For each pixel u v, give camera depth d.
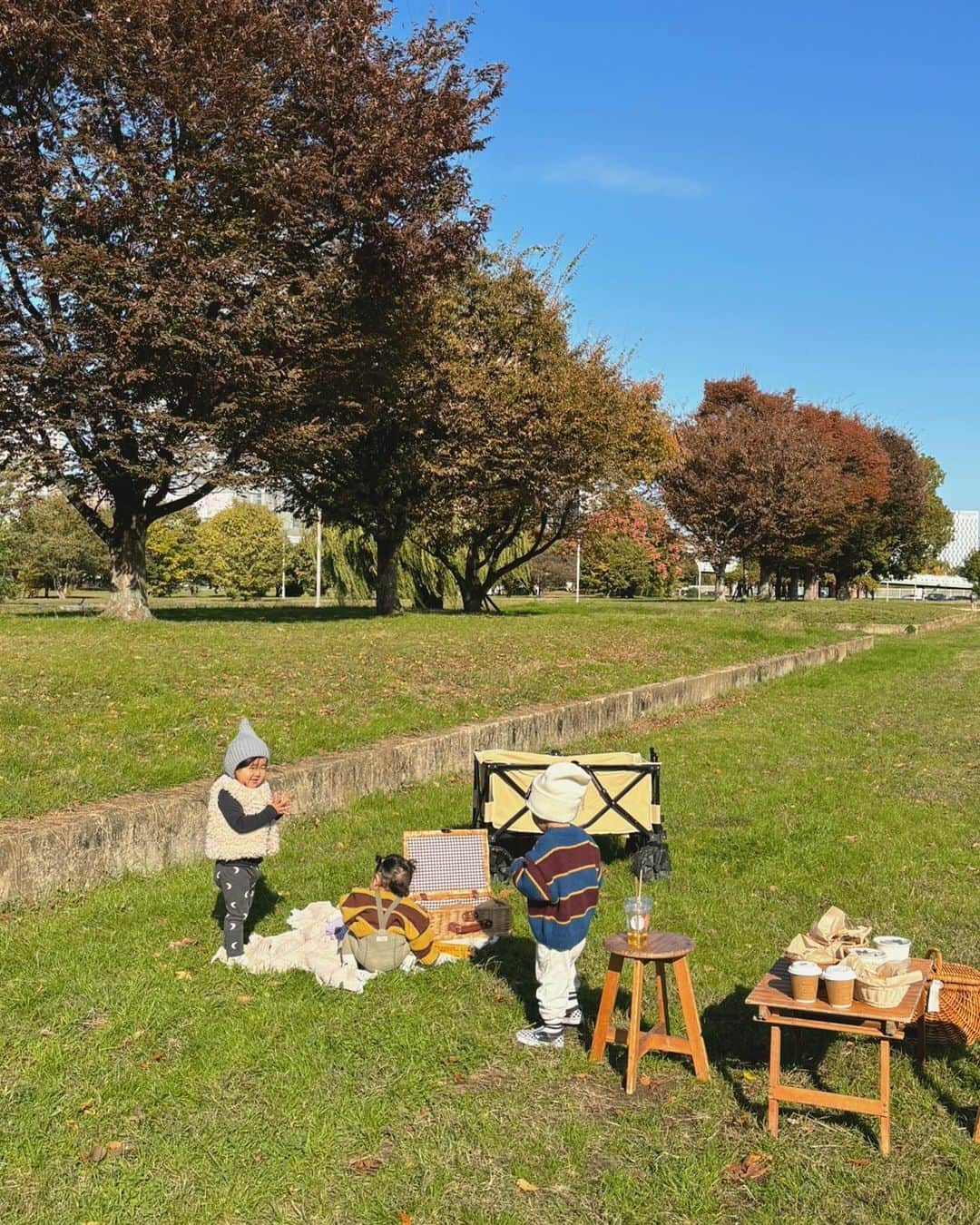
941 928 6.59
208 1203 3.69
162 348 18.72
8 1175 3.83
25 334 18.66
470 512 28.09
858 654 27.22
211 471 21.14
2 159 17.61
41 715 9.53
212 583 66.38
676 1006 5.38
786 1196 3.80
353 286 21.55
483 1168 3.96
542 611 35.84
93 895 6.77
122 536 21.42
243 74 18.58
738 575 94.75
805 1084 4.59
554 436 27.38
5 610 28.89
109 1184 3.78
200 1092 4.41
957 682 21.22
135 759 8.66
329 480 27.08
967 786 11.00
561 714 12.96
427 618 25.19
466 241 22.12
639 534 58.06
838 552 66.38
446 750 10.82
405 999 5.38
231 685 11.95
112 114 18.86
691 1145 4.12
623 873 7.79
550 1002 4.93
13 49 17.69
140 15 17.72
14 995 5.25
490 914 6.34
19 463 20.08
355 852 7.96
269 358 19.83
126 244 18.77
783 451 51.62
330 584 35.22
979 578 102.25
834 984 4.15
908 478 74.50
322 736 10.20
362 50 20.72
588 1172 3.95
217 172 18.80
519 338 28.55
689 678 17.02
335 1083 4.50
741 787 10.75
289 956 5.80
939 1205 3.75
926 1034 4.69
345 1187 3.81
